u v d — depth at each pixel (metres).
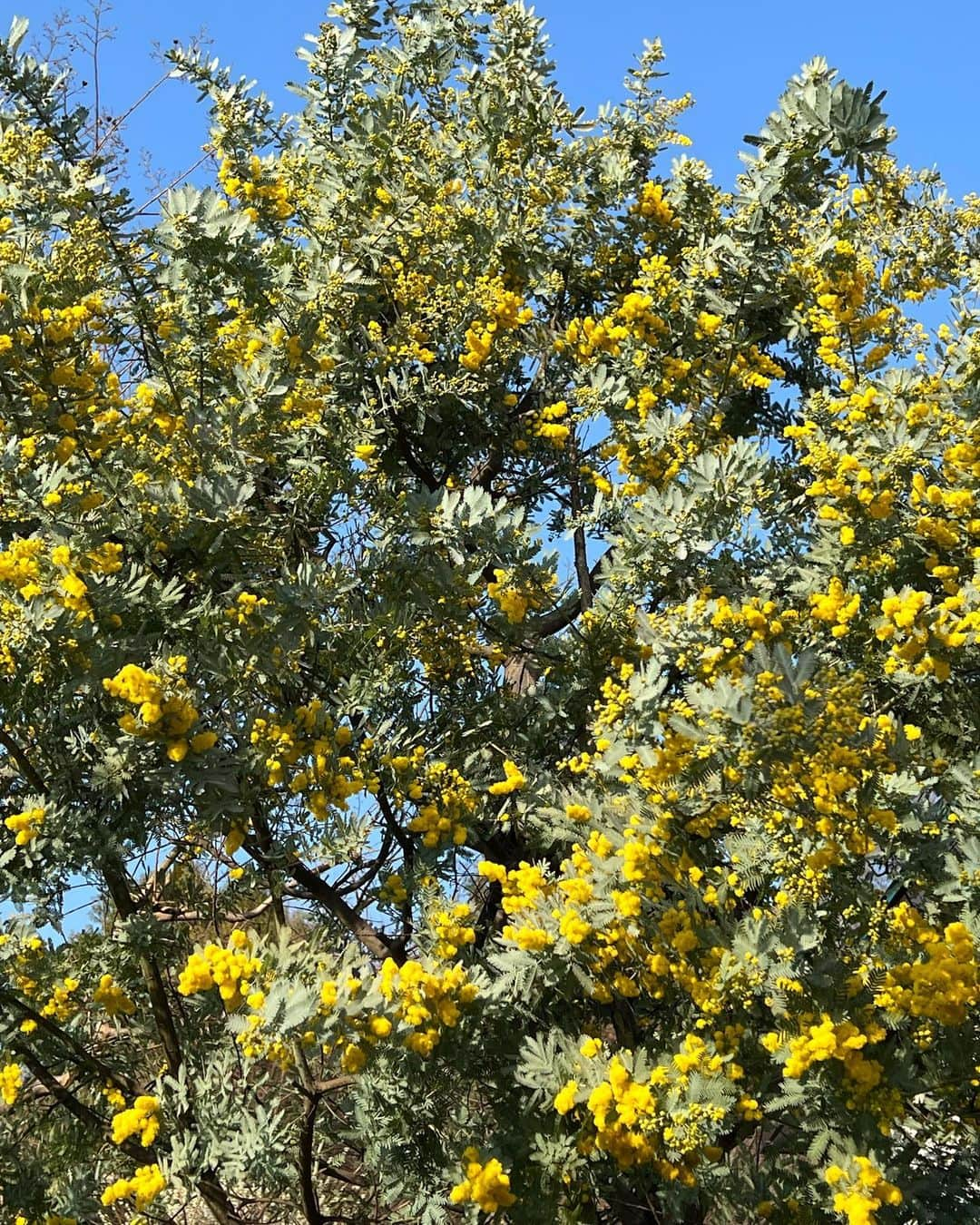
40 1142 4.62
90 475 4.31
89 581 3.87
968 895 3.82
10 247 4.30
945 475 4.34
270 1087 4.79
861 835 3.37
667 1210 3.76
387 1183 3.79
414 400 5.74
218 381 5.10
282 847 4.26
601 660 4.95
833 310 5.21
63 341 4.25
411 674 5.05
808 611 4.19
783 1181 3.73
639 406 5.44
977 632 3.73
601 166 6.41
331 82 6.42
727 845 3.75
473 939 4.10
